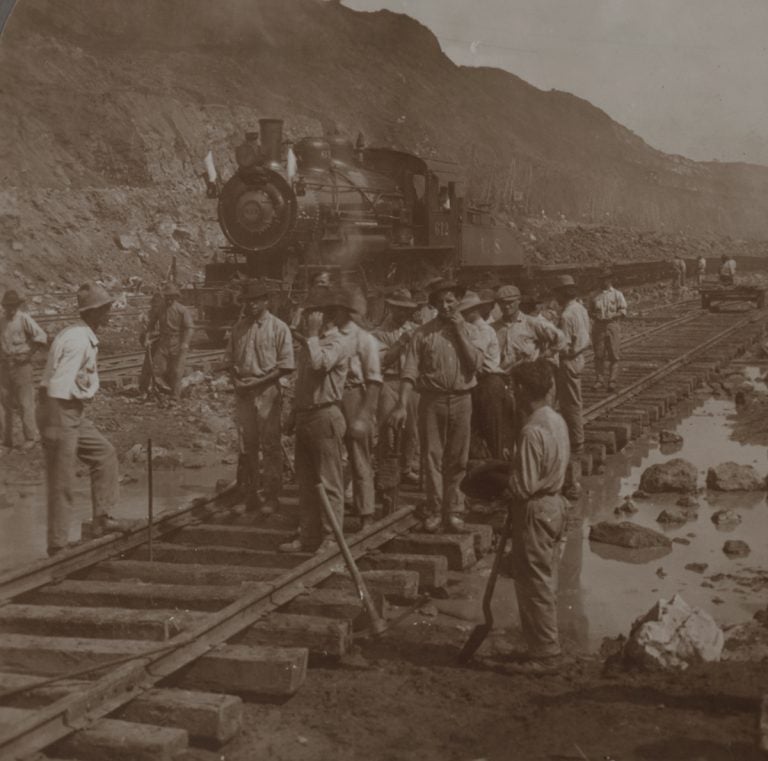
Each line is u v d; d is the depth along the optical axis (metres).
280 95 105.62
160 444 11.59
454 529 7.34
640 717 4.57
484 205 27.75
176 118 50.97
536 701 4.84
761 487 9.88
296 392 6.91
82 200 36.47
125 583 6.25
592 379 16.70
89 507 9.01
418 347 7.32
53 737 4.14
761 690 4.85
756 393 16.58
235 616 5.43
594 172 153.50
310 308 6.96
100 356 17.92
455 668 5.32
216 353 18.53
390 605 6.36
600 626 6.11
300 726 4.61
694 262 53.12
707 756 4.19
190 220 41.00
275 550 7.09
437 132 130.88
